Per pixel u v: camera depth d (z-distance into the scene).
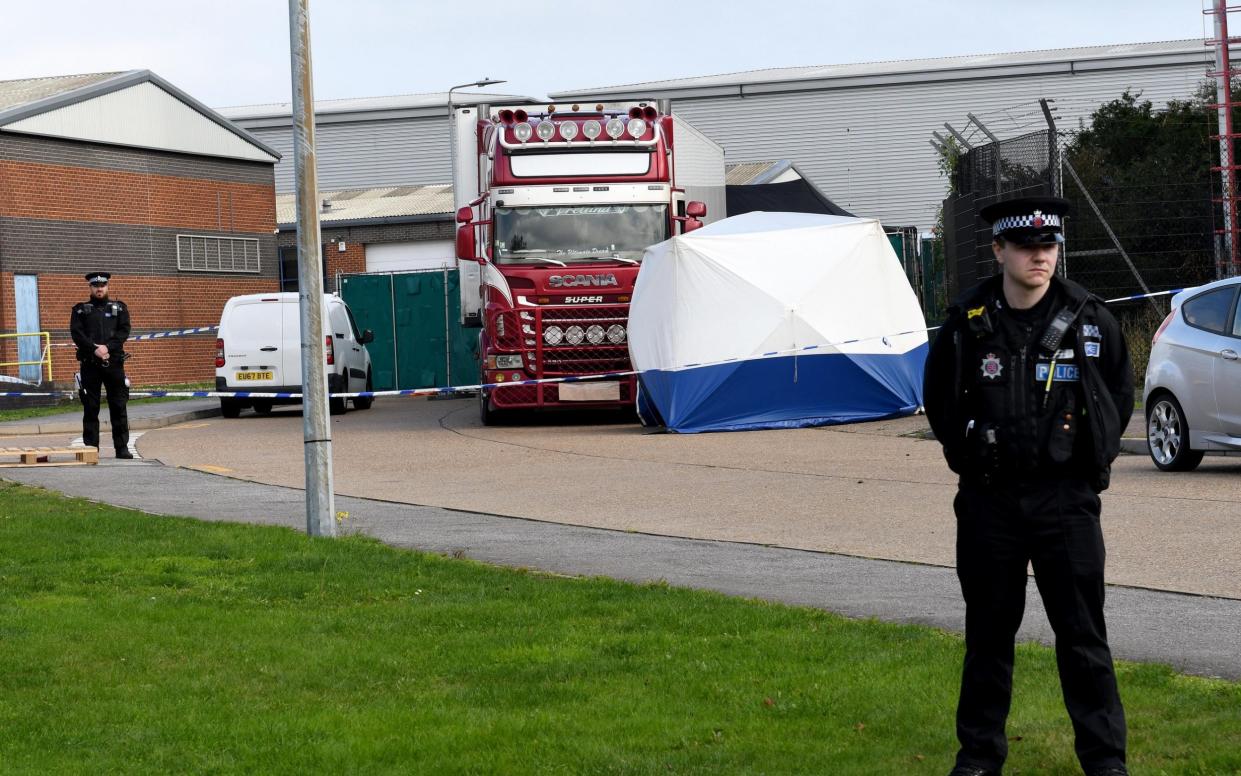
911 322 25.42
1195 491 14.73
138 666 7.77
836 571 10.79
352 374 32.94
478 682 7.43
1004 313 5.64
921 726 6.45
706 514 14.30
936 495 15.13
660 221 25.72
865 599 9.61
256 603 9.50
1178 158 29.17
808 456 19.73
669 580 10.51
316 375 12.56
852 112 79.50
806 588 10.07
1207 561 10.77
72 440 25.59
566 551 12.00
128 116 52.44
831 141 79.75
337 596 9.72
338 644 8.27
